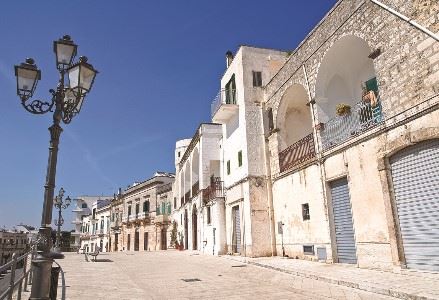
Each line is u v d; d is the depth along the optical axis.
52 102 6.88
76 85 6.76
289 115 18.86
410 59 9.24
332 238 12.62
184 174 34.75
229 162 21.47
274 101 18.14
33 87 7.00
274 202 17.61
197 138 28.42
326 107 14.05
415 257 9.07
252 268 13.39
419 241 9.01
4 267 4.79
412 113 9.07
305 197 14.54
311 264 12.67
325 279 9.36
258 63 19.92
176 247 33.47
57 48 6.95
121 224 54.09
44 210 6.14
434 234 8.62
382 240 10.05
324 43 13.56
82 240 71.31
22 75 6.91
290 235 15.79
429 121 8.64
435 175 8.69
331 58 13.77
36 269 5.85
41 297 5.77
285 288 9.40
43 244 5.97
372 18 10.74
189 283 10.64
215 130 27.23
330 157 12.77
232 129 21.12
